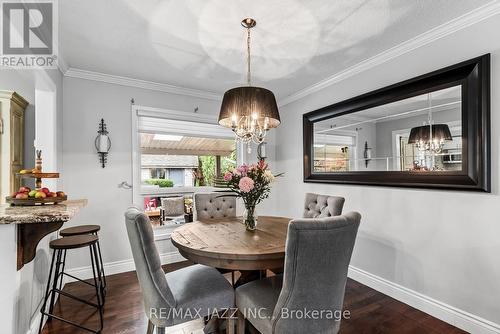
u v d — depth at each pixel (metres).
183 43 2.23
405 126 2.25
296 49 2.34
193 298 1.48
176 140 3.51
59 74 2.58
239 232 1.94
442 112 1.99
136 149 3.09
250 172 2.00
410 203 2.21
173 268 3.08
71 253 2.71
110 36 2.11
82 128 2.80
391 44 2.26
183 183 3.53
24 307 1.54
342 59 2.55
